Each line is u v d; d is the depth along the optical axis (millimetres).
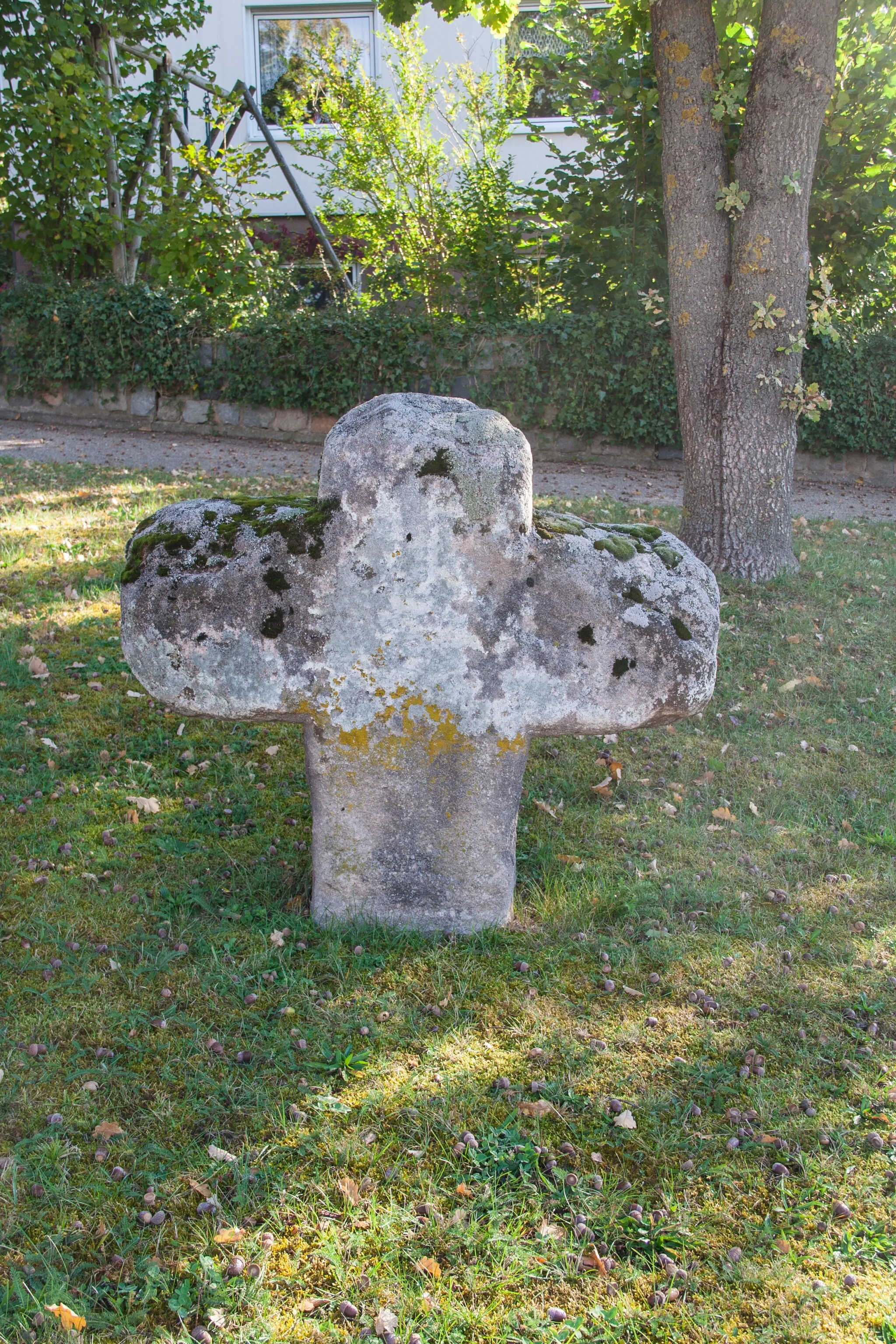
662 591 3424
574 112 11312
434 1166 2656
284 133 17391
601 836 4426
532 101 16719
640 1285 2371
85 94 11906
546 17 12492
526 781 4859
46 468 9961
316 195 16125
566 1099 2891
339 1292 2311
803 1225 2537
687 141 7109
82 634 5898
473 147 14914
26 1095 2791
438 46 16344
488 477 3260
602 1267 2400
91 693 5293
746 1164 2715
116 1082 2867
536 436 12797
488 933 3596
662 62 7113
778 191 6961
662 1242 2471
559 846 4316
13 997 3162
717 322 7285
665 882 4055
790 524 7613
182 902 3725
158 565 3271
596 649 3385
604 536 3471
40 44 11977
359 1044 3074
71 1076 2865
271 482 9875
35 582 6543
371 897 3570
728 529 7492
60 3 12148
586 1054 3078
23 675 5348
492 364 12523
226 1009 3188
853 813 4688
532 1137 2750
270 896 3795
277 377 12648
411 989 3322
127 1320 2213
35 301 12844
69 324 12773
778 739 5352
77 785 4492
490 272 13062
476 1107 2850
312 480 10086
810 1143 2783
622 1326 2266
